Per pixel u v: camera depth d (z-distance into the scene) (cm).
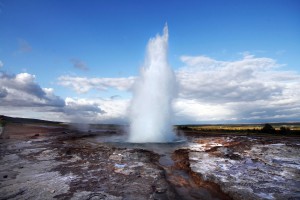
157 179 904
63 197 717
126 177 930
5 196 727
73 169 1058
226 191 790
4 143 2031
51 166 1120
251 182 891
